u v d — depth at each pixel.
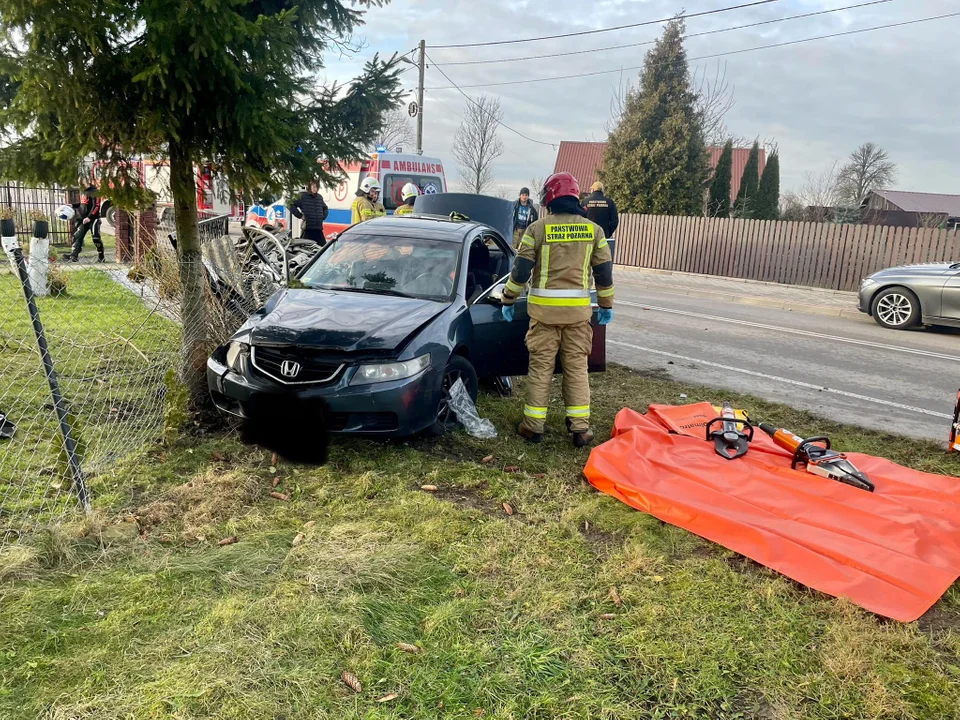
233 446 4.38
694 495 3.88
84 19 3.53
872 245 15.72
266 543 3.26
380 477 4.10
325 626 2.65
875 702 2.41
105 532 3.23
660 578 3.14
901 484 4.15
